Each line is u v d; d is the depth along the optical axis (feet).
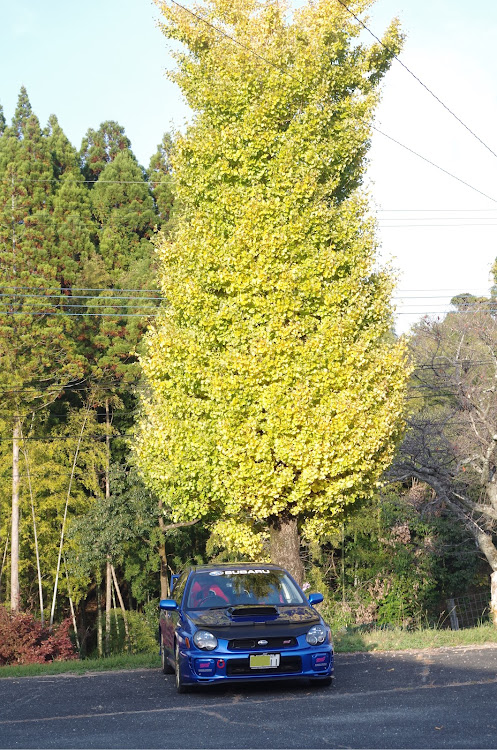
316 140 46.78
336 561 115.24
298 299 43.88
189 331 45.73
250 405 43.34
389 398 45.88
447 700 24.73
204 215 46.65
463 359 65.92
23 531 110.22
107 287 132.46
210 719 23.32
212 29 50.21
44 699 29.04
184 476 45.91
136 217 152.05
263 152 46.57
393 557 109.19
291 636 28.27
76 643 115.24
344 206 47.19
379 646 40.81
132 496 101.45
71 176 155.74
